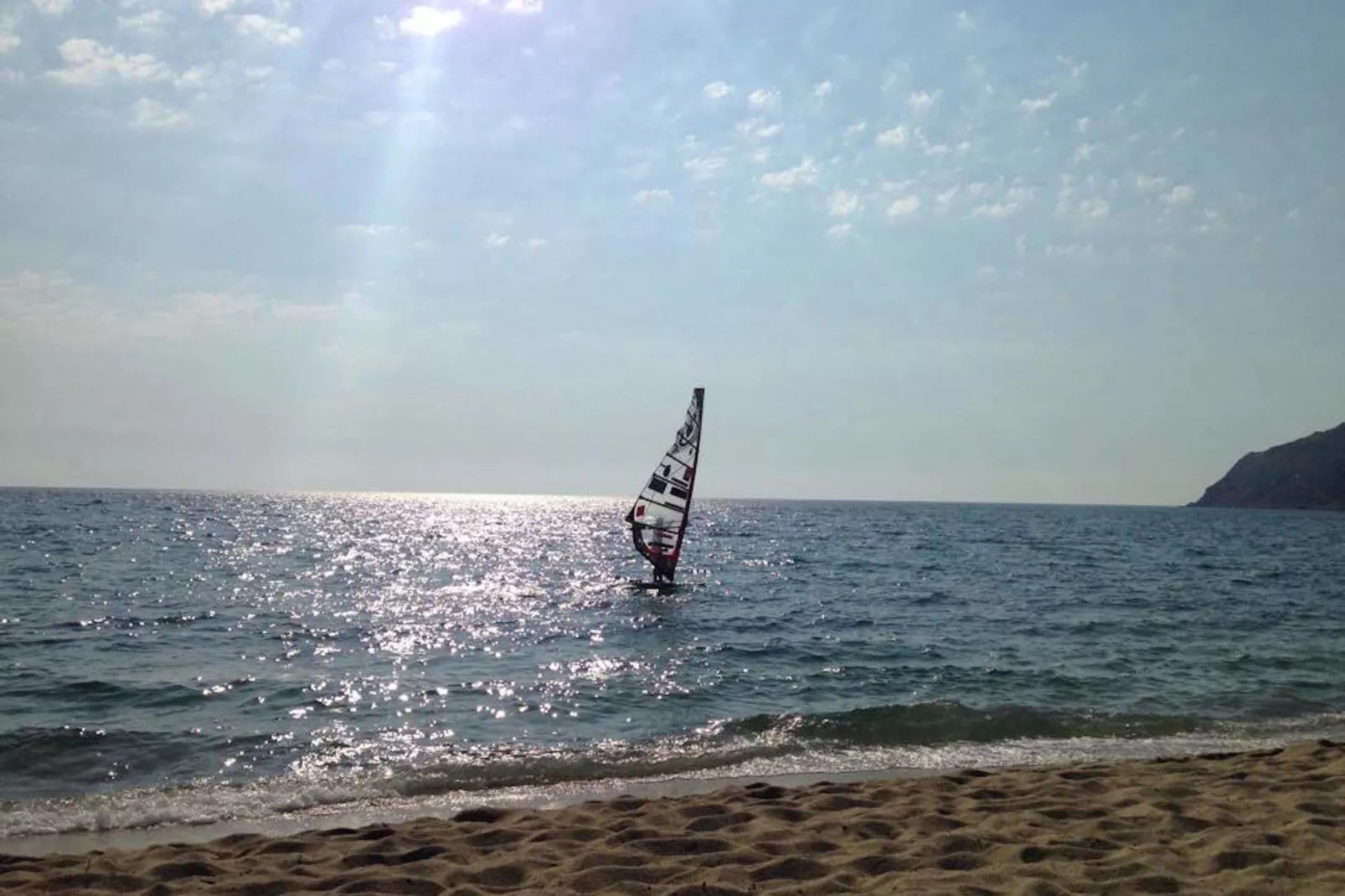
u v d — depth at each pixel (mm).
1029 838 7508
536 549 62000
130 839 8812
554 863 7129
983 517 151500
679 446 32156
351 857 7270
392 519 112500
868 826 7957
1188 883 6418
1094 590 35750
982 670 18312
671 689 16578
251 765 11641
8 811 9625
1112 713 14453
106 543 58406
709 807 8602
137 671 18141
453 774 11023
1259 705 15211
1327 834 7305
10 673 17625
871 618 26969
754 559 51781
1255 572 45812
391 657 20234
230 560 48312
